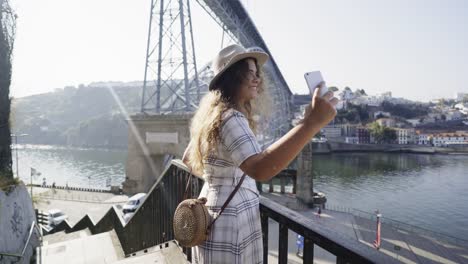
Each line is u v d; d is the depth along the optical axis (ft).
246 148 4.00
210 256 4.83
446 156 339.77
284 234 5.62
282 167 3.63
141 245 17.28
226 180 4.88
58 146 461.37
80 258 18.53
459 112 564.30
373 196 162.09
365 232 94.79
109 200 108.99
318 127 3.66
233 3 104.99
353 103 532.73
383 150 376.68
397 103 595.06
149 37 97.71
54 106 625.00
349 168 249.75
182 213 5.08
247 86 4.81
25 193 22.25
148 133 95.50
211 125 4.46
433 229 118.01
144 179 99.04
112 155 354.74
